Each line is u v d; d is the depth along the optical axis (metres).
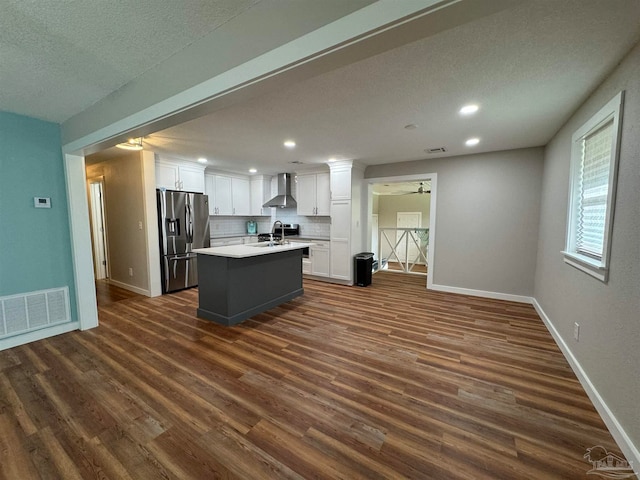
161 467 1.41
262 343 2.79
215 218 6.22
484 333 3.03
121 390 2.03
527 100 2.32
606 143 2.05
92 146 2.61
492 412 1.82
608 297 1.75
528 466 1.42
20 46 1.65
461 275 4.59
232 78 1.46
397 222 9.05
